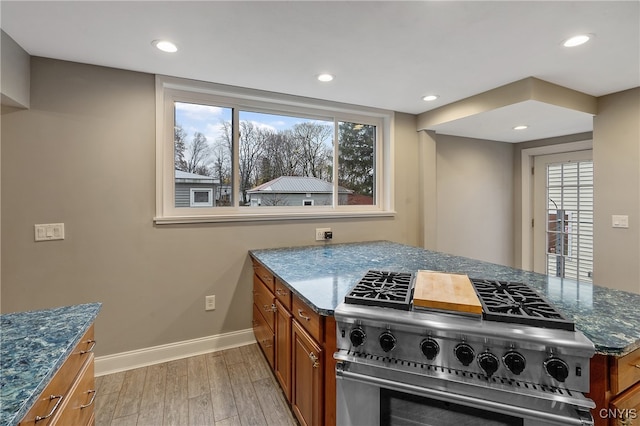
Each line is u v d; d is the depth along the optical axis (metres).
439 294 1.22
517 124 3.10
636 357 1.00
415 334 1.12
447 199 3.79
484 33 1.70
